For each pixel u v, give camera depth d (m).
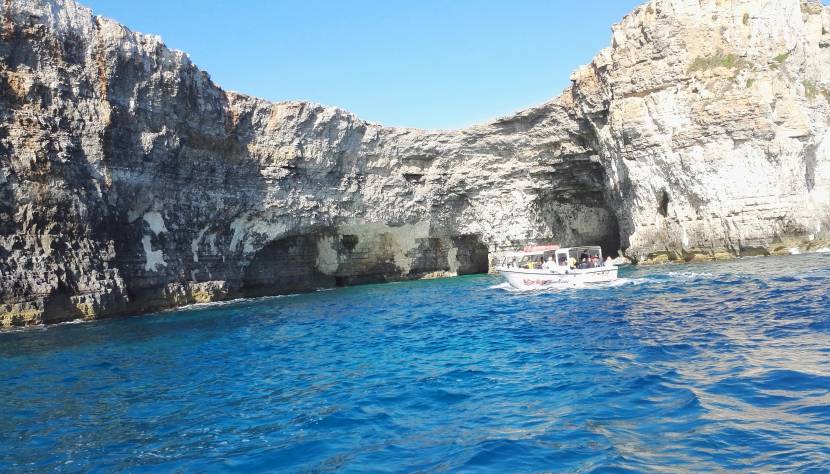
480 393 12.38
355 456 9.13
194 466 9.20
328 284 55.41
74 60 31.81
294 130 45.94
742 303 21.95
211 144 40.69
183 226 39.34
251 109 43.34
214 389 14.55
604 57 48.41
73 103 31.61
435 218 58.53
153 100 35.66
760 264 36.72
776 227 41.97
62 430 11.55
